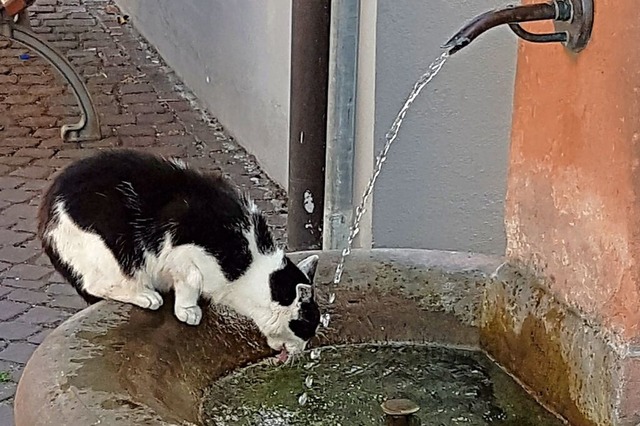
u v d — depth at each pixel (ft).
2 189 20.04
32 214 18.89
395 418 8.05
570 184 8.13
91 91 26.99
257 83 21.18
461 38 7.07
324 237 14.79
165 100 26.53
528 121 8.83
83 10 37.47
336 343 9.73
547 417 8.34
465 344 9.56
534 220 8.81
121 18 35.86
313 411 8.57
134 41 32.89
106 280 9.99
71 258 10.20
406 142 14.06
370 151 14.07
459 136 14.06
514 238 9.22
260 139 21.30
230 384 9.04
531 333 8.70
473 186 14.26
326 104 14.39
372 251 9.95
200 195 10.09
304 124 14.46
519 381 8.89
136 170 10.14
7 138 23.09
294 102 14.48
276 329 9.48
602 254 7.70
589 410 7.85
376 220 14.32
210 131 24.03
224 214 10.00
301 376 9.24
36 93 26.66
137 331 8.05
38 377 6.78
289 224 15.07
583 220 7.96
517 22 7.45
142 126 24.27
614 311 7.57
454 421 8.36
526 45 8.80
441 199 14.32
